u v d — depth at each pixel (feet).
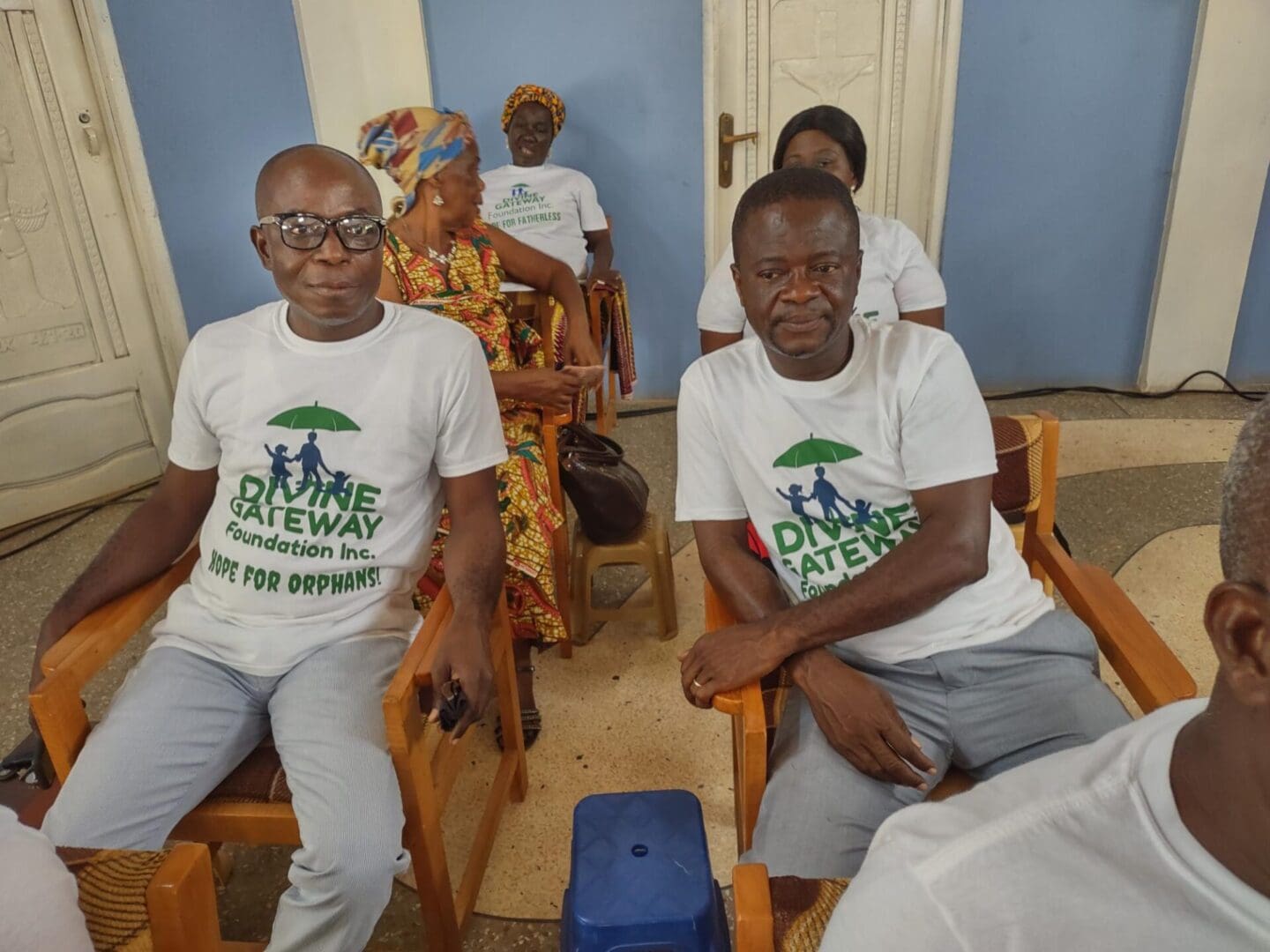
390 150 6.03
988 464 4.15
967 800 1.89
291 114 10.97
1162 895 1.58
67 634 4.53
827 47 11.32
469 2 11.16
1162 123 11.25
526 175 11.23
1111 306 12.23
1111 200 11.69
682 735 6.61
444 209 6.24
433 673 4.23
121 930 2.43
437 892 4.59
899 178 11.91
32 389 10.10
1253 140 10.94
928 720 4.22
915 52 11.24
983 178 11.72
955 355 4.18
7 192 9.54
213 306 11.33
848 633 4.06
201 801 4.34
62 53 9.68
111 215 10.41
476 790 6.21
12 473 10.13
